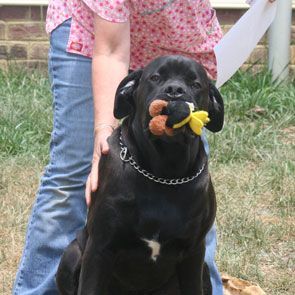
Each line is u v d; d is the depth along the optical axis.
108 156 3.99
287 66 9.32
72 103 4.52
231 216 6.35
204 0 4.58
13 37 9.60
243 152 7.73
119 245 3.91
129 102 4.01
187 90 3.73
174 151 3.76
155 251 3.93
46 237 4.67
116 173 3.88
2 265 5.68
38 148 7.74
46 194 4.64
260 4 4.64
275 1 4.79
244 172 7.36
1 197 6.81
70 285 4.32
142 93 3.87
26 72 9.56
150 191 3.83
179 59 3.84
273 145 7.88
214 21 4.72
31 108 8.39
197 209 3.90
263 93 8.80
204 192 3.91
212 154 7.63
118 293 4.30
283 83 9.25
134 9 4.32
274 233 6.18
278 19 9.18
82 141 4.55
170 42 4.52
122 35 4.19
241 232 6.14
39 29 9.59
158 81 3.82
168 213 3.84
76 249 4.29
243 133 8.02
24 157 7.52
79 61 4.49
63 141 4.56
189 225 3.89
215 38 4.72
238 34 4.57
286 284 5.40
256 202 6.75
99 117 4.15
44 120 8.19
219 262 5.64
